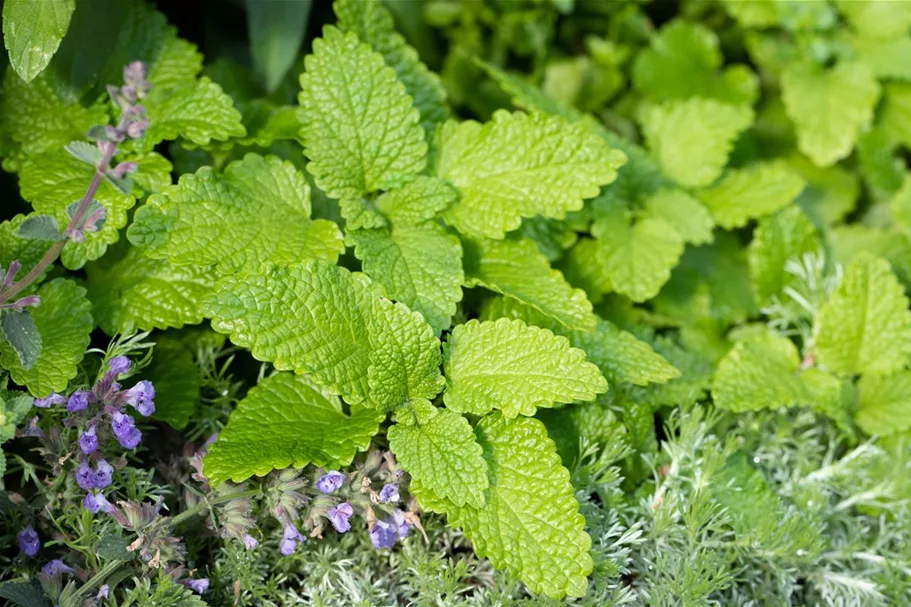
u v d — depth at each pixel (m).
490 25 0.70
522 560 0.49
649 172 0.62
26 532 0.49
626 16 0.71
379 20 0.58
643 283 0.58
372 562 0.52
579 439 0.53
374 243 0.53
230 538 0.51
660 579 0.52
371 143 0.54
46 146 0.55
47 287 0.51
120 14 0.56
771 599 0.54
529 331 0.51
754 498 0.55
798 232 0.63
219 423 0.53
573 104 0.69
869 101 0.67
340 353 0.50
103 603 0.49
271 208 0.53
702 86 0.69
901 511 0.56
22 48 0.51
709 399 0.59
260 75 0.61
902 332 0.59
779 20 0.69
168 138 0.54
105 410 0.48
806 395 0.57
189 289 0.53
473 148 0.56
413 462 0.49
